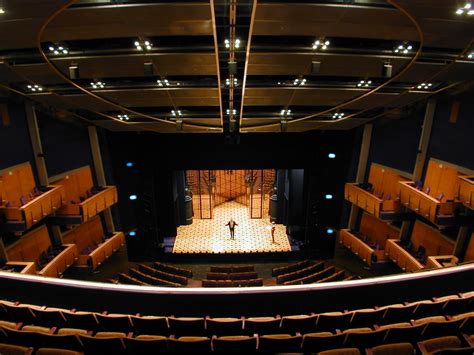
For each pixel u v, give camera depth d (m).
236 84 9.34
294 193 16.30
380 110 11.97
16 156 10.29
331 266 13.36
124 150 14.59
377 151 13.88
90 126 13.30
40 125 11.24
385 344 4.81
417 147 11.62
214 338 4.68
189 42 6.87
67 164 12.59
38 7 4.60
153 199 15.19
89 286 5.25
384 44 6.85
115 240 14.38
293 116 12.05
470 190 8.99
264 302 5.15
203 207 20.09
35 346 4.80
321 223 15.51
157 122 12.39
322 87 9.16
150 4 5.06
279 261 15.32
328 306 5.25
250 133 14.59
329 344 4.69
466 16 5.06
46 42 6.29
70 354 4.44
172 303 5.17
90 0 4.97
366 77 8.68
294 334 5.07
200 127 13.25
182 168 15.05
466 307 5.52
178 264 15.27
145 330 5.09
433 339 4.62
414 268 10.89
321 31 6.05
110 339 4.61
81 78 8.19
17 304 5.41
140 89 9.01
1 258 9.73
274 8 5.28
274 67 7.85
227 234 17.45
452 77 8.49
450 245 10.56
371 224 14.42
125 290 5.19
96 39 6.66
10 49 6.21
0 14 4.75
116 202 14.62
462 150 9.81
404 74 8.21
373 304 5.32
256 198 19.91
